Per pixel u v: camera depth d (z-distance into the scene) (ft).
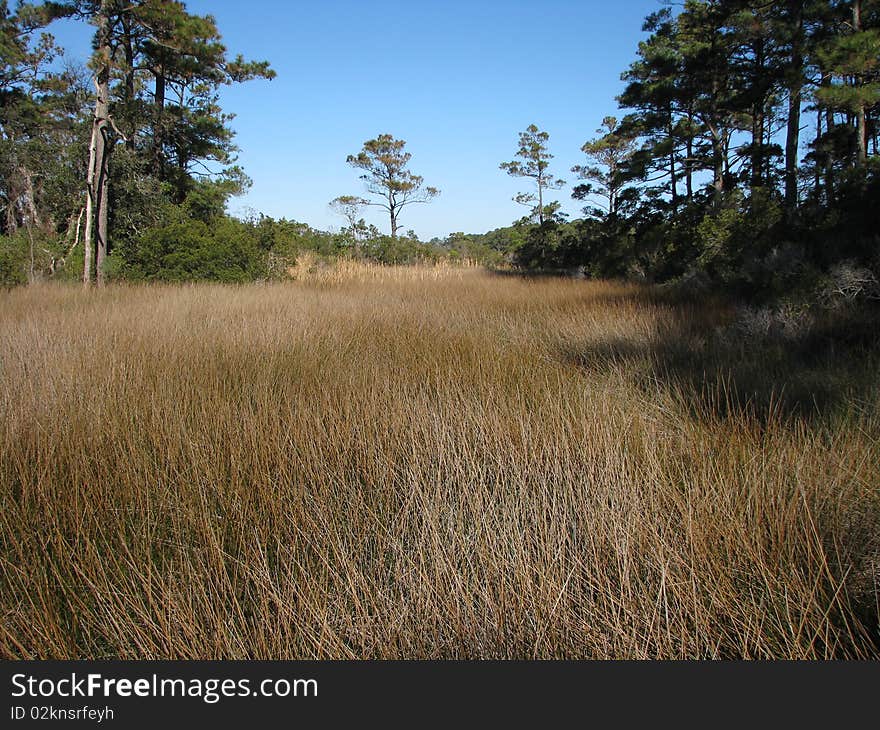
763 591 7.63
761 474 9.98
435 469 11.30
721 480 9.84
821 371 16.92
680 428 12.82
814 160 55.47
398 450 12.36
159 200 64.69
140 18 55.83
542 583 7.51
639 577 8.15
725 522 8.86
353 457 12.34
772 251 30.66
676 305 33.91
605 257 62.95
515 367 18.53
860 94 42.88
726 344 21.56
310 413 13.96
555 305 35.55
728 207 51.01
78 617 7.80
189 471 11.35
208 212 75.56
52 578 8.50
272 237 58.90
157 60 70.69
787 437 11.81
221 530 9.49
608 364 19.03
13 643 7.38
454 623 7.22
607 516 9.02
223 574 8.23
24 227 58.90
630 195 73.87
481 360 19.43
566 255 83.05
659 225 58.95
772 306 25.03
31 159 58.44
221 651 6.96
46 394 14.42
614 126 102.83
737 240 38.37
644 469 10.62
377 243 89.76
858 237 25.94
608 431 11.89
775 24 52.08
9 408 13.64
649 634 7.00
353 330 25.23
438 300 39.14
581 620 7.23
